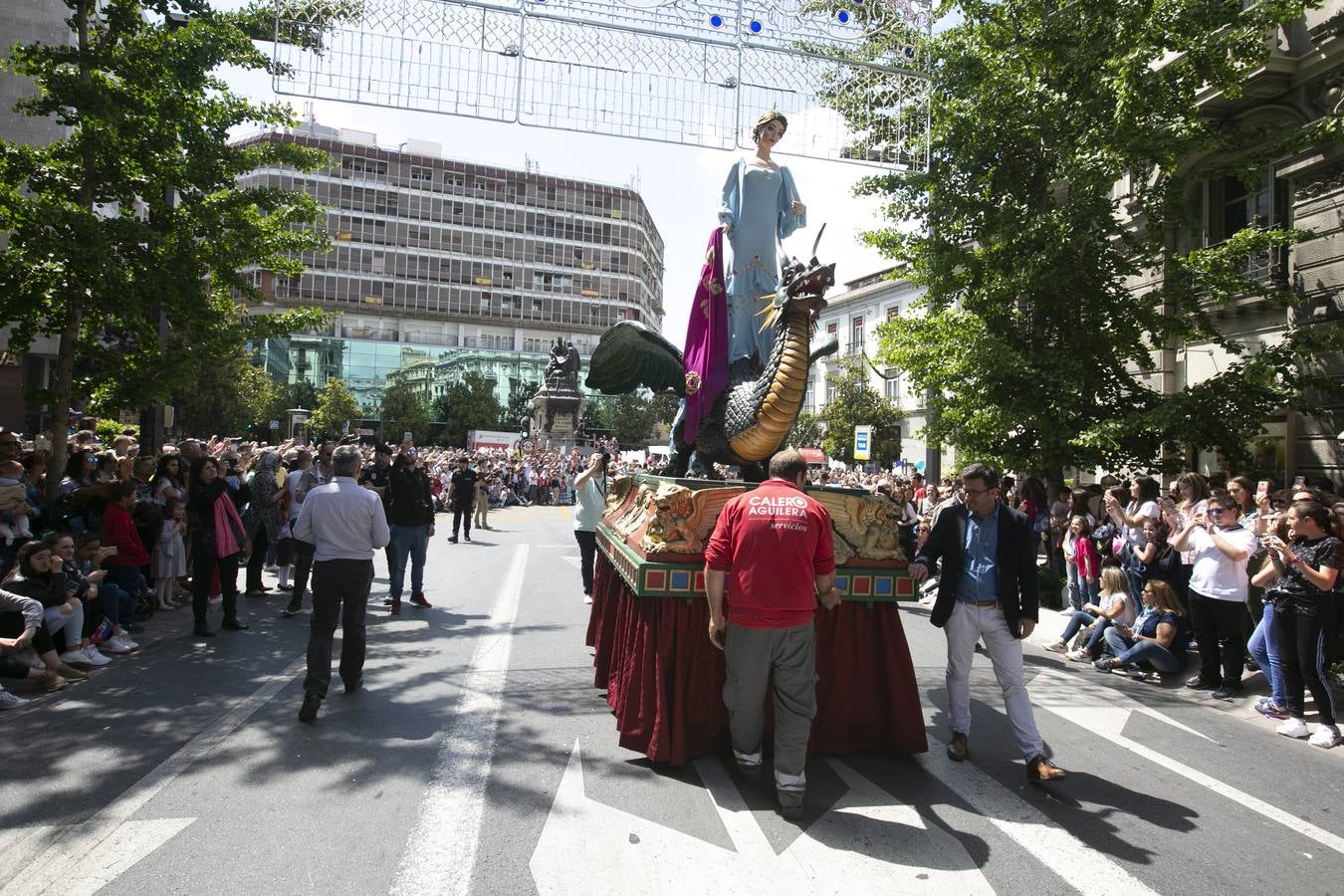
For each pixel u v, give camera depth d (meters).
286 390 59.00
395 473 8.70
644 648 4.47
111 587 6.81
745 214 6.21
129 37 9.70
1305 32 11.58
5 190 8.62
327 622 5.19
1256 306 12.56
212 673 6.09
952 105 10.66
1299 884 3.33
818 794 4.11
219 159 10.07
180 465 8.95
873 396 33.97
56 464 9.30
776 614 3.83
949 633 4.70
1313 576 5.36
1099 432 9.70
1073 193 9.98
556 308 76.94
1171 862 3.48
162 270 9.45
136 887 3.05
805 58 7.46
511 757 4.47
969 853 3.51
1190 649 7.51
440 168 73.00
